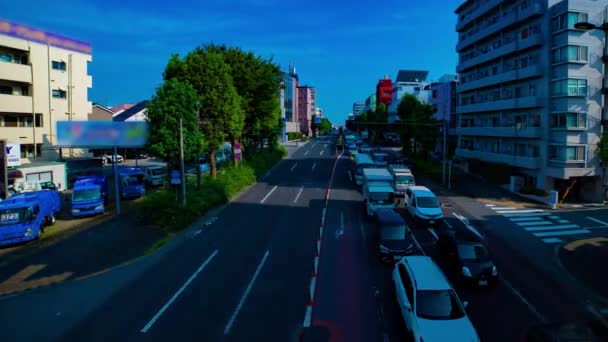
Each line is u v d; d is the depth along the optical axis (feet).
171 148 86.79
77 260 60.64
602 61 106.22
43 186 104.63
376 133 320.09
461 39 172.86
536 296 47.60
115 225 79.56
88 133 91.25
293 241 68.69
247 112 139.03
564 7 105.50
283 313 43.01
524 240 70.90
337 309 43.88
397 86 346.95
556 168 107.34
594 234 74.95
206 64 104.83
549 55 111.45
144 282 51.83
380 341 37.63
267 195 110.32
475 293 48.26
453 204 101.40
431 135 160.86
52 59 139.85
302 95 507.71
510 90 131.85
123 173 108.47
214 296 47.29
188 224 79.61
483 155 145.38
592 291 49.24
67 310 44.29
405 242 58.13
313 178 140.56
